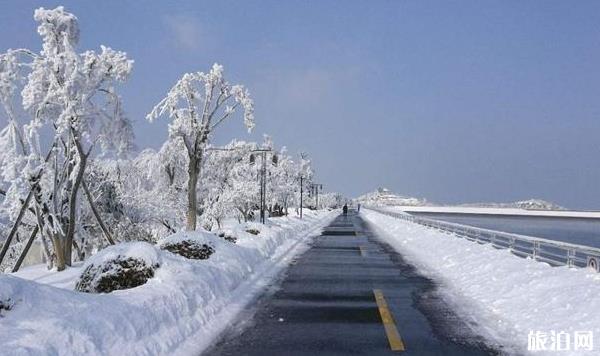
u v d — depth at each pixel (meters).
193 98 39.53
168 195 47.25
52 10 24.45
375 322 9.79
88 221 35.34
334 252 25.58
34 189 23.23
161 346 7.55
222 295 11.77
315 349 7.92
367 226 57.34
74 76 23.45
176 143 44.22
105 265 10.62
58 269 21.78
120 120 25.64
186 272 11.09
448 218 173.25
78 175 23.78
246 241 22.89
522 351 7.77
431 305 11.52
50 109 24.09
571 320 8.56
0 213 27.44
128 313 7.63
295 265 19.70
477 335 8.76
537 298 10.47
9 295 6.50
